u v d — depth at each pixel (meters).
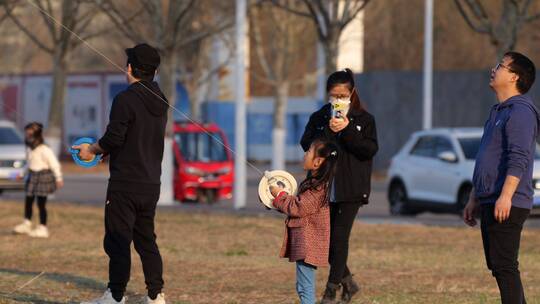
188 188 74.62
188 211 60.31
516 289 22.08
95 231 48.88
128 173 24.73
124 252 24.91
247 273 34.66
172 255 39.47
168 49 68.94
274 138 103.75
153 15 68.75
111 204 24.91
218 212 59.44
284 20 123.00
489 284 32.41
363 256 39.97
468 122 113.06
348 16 65.56
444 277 34.06
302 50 128.75
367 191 26.73
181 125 77.25
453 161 57.72
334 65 65.12
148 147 24.91
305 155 23.66
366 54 130.62
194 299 29.00
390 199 63.09
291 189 24.14
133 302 28.22
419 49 127.75
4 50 169.62
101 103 142.50
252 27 125.62
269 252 40.97
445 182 58.03
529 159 21.95
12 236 46.34
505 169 22.08
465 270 35.94
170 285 31.81
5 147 76.69
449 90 113.25
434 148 60.19
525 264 37.84
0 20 75.56
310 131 27.19
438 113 113.31
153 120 24.91
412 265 37.25
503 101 22.55
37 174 46.12
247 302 28.55
